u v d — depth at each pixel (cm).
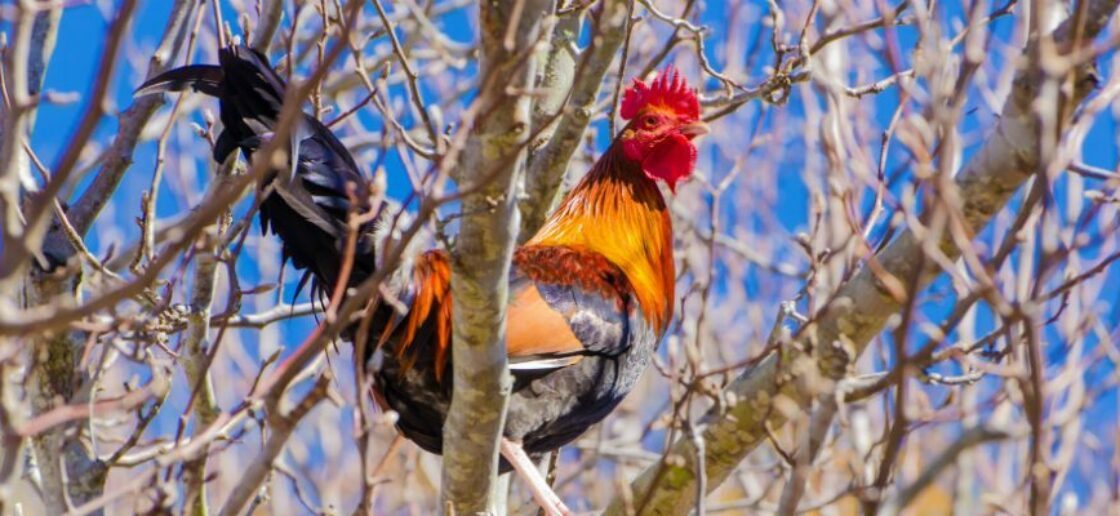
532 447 1208
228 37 1152
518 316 1124
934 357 812
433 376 1125
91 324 833
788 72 1215
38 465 1036
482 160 770
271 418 698
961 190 949
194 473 846
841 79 1506
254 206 859
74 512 776
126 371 1541
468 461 927
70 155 600
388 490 1806
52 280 1066
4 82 846
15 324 614
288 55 1030
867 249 852
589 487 1655
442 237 796
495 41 746
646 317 1221
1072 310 1317
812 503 1441
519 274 1152
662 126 1278
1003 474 1574
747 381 1066
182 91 1109
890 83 1183
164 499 738
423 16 1528
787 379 922
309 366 1147
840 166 939
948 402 1168
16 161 681
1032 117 916
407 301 1056
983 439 1059
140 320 897
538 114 1299
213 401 1108
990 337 1002
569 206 1282
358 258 1016
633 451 1503
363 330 750
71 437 946
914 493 1073
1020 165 927
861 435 1489
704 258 1756
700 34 1220
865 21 1269
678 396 1177
